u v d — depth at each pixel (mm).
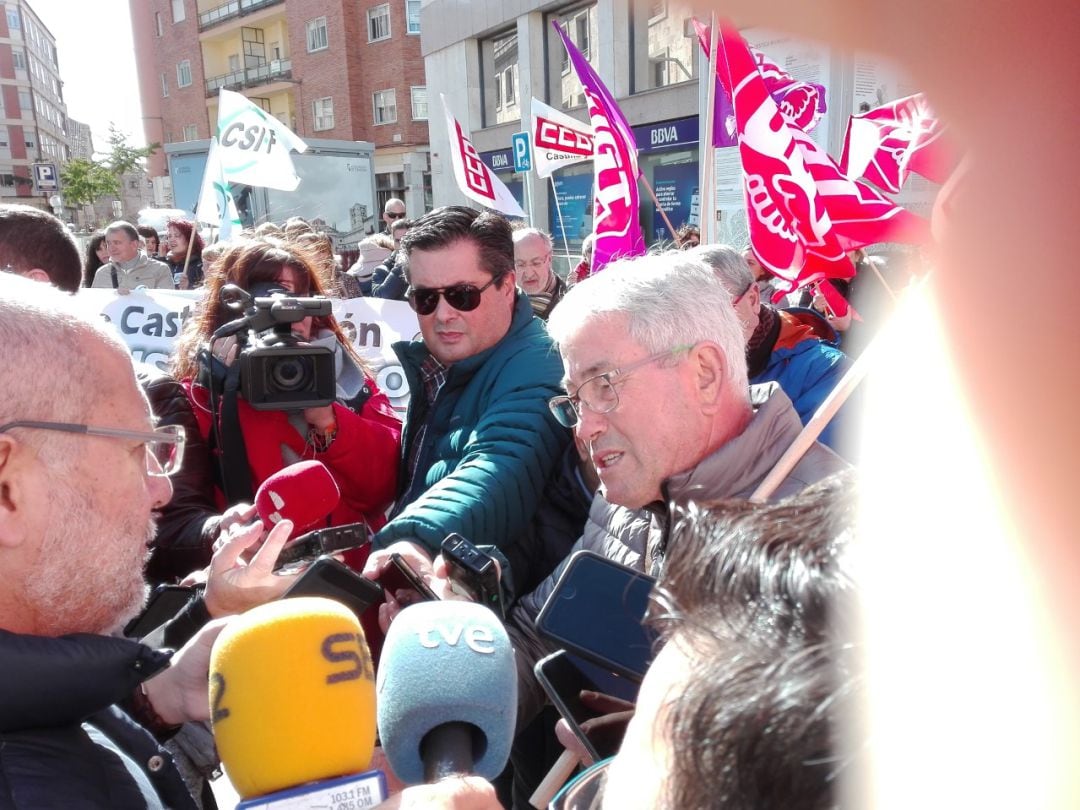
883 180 3527
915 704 427
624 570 1228
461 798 735
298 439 2240
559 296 4906
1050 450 274
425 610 1044
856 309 3467
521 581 2029
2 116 64125
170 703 1266
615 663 1168
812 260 2576
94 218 41844
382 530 1885
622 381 1420
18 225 2197
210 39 31812
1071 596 312
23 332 902
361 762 860
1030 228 256
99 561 940
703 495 1414
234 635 885
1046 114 235
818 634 499
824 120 5840
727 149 6344
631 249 3529
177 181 14148
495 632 1025
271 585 1379
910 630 425
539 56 14602
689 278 1470
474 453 2010
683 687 558
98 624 972
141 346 3885
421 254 2209
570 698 1205
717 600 579
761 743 473
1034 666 353
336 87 27125
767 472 1408
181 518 2080
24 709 848
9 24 64000
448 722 937
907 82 236
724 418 1454
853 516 521
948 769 413
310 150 13172
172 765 1073
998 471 291
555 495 2080
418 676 955
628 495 1476
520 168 7859
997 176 257
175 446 1178
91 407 931
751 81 2564
